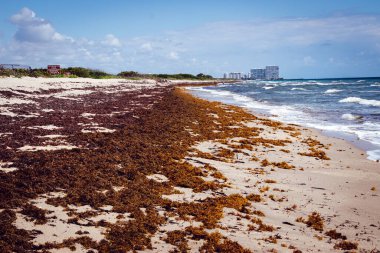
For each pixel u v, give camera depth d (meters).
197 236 8.50
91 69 107.62
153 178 12.68
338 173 14.96
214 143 19.86
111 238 8.05
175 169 13.67
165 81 137.38
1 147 15.40
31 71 73.19
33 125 21.64
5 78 52.31
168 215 9.59
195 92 75.38
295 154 18.45
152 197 10.73
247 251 7.88
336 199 11.78
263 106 43.53
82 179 11.56
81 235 8.07
